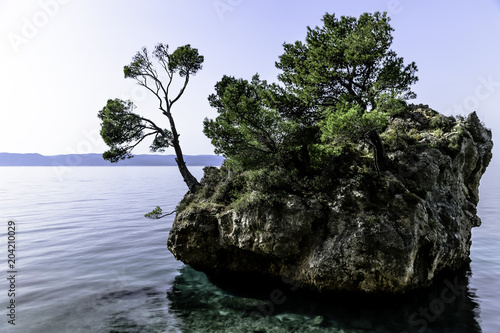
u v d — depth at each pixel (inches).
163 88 1058.1
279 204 671.8
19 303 639.1
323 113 860.0
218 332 504.1
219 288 713.0
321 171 728.3
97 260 946.1
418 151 723.4
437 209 691.4
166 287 726.5
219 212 769.6
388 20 789.9
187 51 1062.4
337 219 634.8
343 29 810.2
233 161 770.8
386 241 575.8
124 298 661.9
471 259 883.4
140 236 1266.0
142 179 5743.1
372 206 624.4
